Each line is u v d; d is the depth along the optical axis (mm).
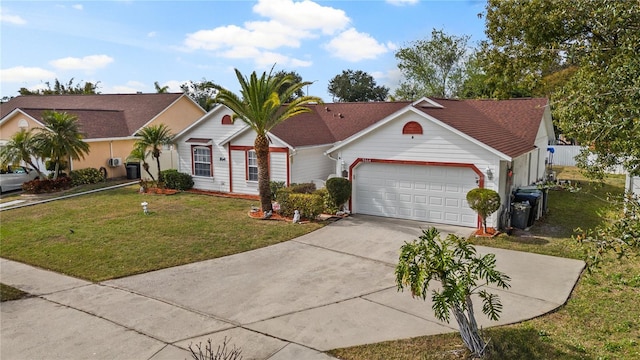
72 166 24281
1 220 16328
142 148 22406
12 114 25453
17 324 8109
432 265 6340
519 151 14906
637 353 6539
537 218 15305
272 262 11281
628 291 8859
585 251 5457
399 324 7746
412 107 14672
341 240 13133
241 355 6844
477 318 7828
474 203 12984
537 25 12453
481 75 38719
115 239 13461
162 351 7051
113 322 8117
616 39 8133
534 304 8367
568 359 6422
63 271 10906
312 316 8148
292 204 15773
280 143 19078
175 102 30578
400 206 15672
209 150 21719
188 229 14469
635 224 4836
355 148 16125
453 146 14188
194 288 9656
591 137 6164
